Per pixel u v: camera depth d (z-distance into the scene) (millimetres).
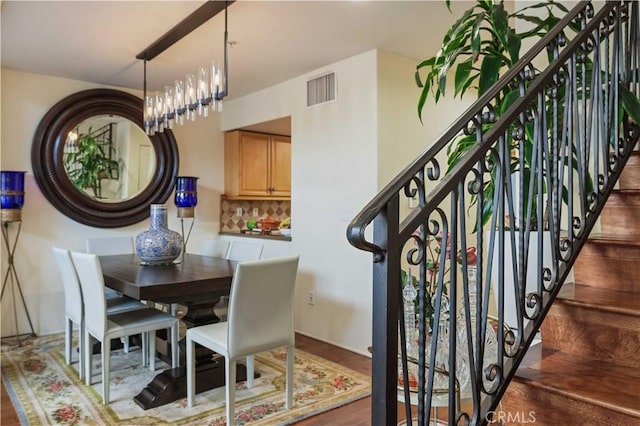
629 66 2066
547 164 1537
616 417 1251
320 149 4188
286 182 5883
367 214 1017
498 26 1968
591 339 1573
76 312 3275
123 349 3953
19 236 4363
